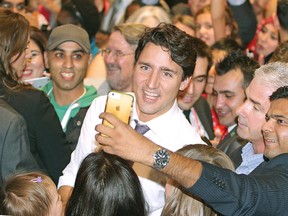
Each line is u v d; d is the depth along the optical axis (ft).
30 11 20.31
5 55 11.49
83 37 13.74
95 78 16.28
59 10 21.25
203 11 19.42
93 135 10.58
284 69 9.97
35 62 15.02
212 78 15.19
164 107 10.28
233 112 13.03
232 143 12.36
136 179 8.34
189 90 13.55
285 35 14.83
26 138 10.76
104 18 21.85
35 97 11.78
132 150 7.46
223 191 7.56
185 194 8.48
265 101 9.86
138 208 8.21
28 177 8.62
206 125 14.92
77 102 13.67
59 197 8.66
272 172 8.00
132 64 14.67
